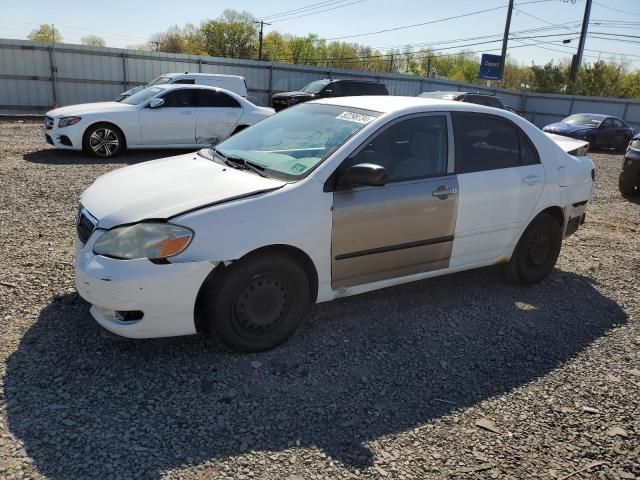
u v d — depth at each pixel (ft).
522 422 9.86
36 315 12.36
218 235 10.38
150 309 10.16
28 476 7.72
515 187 14.82
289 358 11.48
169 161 14.06
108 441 8.56
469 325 13.66
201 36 234.58
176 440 8.71
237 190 11.10
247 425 9.22
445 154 13.66
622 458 9.05
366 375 11.07
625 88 148.87
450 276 17.04
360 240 12.17
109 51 72.59
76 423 8.93
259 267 10.92
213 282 10.71
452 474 8.41
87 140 34.76
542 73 138.92
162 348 11.45
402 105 13.48
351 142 12.11
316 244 11.51
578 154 17.46
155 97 36.91
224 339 11.07
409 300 14.94
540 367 11.84
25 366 10.38
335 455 8.65
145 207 10.64
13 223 19.17
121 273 9.95
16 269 14.83
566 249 20.98
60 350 11.04
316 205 11.41
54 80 69.46
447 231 13.65
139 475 7.91
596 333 13.66
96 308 10.73
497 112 14.98
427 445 9.06
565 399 10.67
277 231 10.91
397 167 12.80
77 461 8.07
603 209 29.27
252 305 11.12
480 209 14.15
